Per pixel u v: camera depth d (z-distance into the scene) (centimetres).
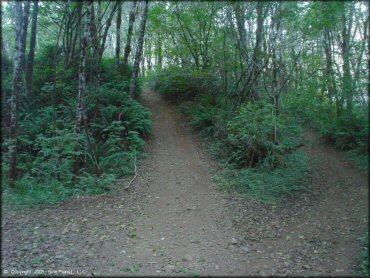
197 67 1445
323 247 517
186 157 1073
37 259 463
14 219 589
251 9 1027
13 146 735
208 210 686
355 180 729
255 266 471
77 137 819
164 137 1270
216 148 1084
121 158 961
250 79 1116
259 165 893
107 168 894
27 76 1141
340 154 916
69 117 1005
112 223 609
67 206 677
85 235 555
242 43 1084
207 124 1281
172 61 1820
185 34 1438
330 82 1114
